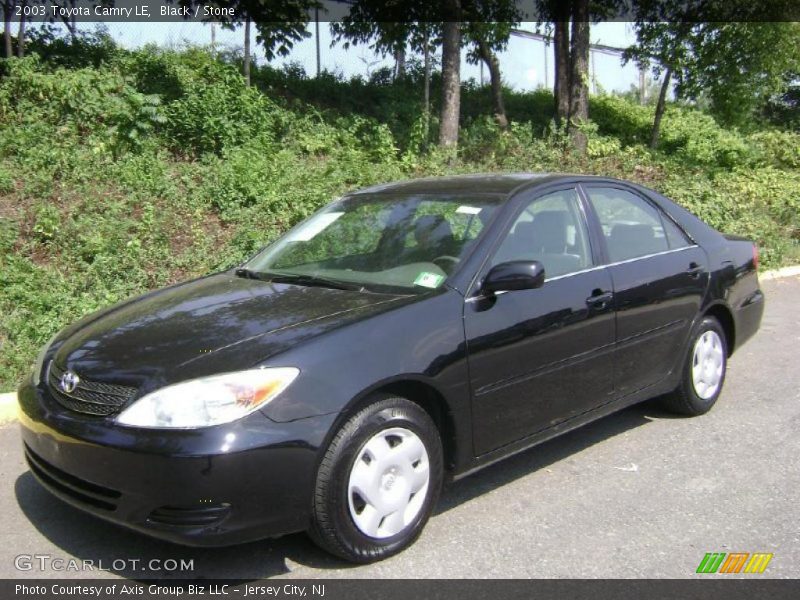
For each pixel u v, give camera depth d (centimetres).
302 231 493
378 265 426
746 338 574
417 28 1593
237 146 1066
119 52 1302
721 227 1176
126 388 332
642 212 515
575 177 483
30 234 771
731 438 506
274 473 318
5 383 550
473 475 454
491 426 395
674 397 531
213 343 348
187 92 1120
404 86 1731
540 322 412
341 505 335
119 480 318
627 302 464
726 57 1719
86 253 750
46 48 1248
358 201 496
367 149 1261
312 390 329
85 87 1038
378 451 347
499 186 460
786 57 1709
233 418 315
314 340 342
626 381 471
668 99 2098
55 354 383
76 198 854
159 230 806
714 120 1936
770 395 591
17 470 452
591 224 470
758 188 1440
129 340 365
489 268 405
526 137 1377
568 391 433
